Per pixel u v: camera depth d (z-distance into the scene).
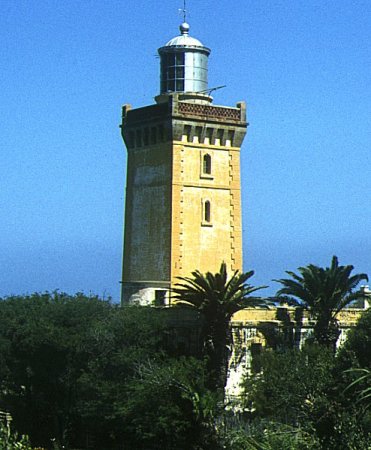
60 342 108.50
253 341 114.38
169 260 117.94
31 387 113.31
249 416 101.06
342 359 96.38
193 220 119.00
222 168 120.75
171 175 117.88
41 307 114.06
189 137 118.81
